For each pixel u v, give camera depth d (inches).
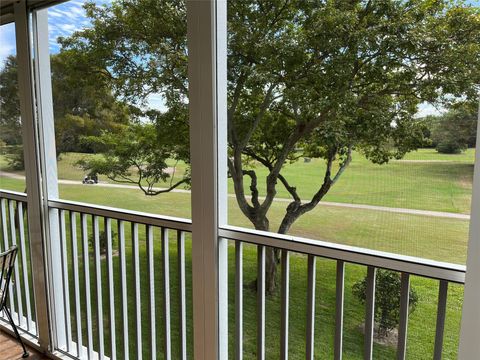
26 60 83.7
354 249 50.9
